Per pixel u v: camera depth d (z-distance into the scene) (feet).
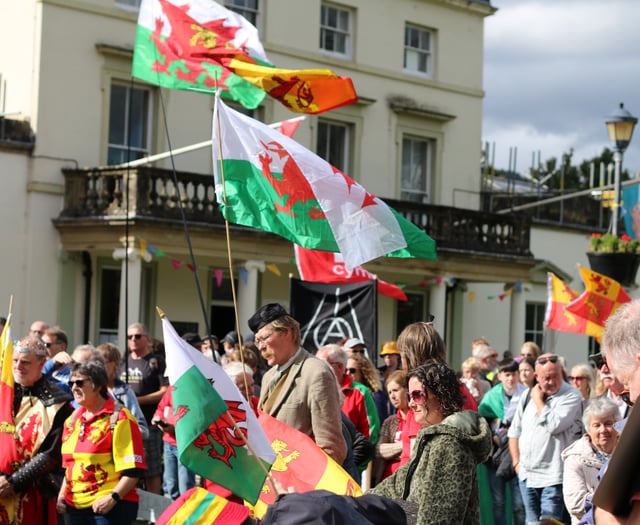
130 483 45.39
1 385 46.11
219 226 129.70
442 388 30.40
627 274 83.61
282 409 38.40
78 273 130.93
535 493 56.59
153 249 123.85
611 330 19.42
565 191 189.16
